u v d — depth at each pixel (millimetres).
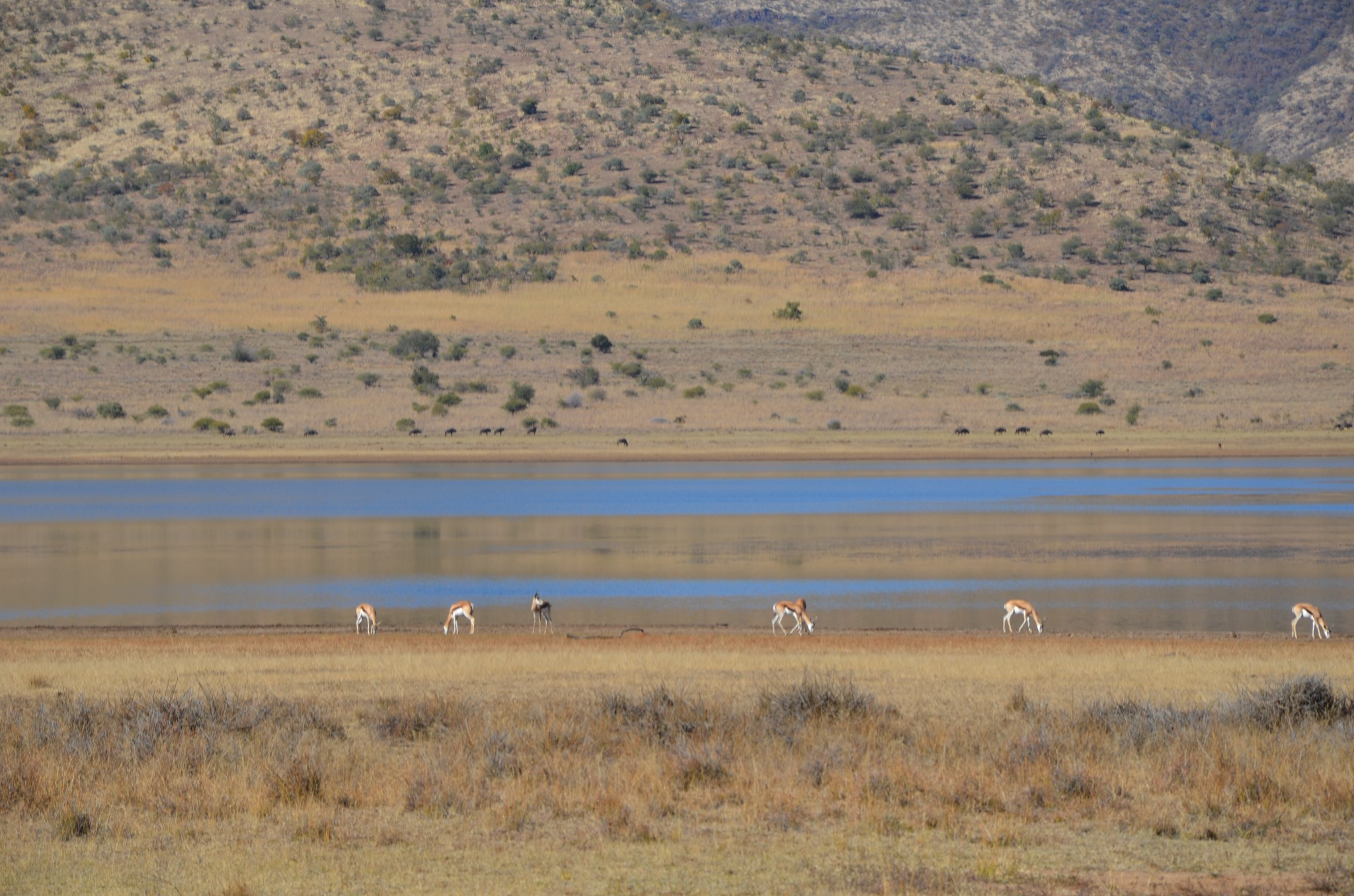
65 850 28094
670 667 57094
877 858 27156
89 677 54031
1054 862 26844
